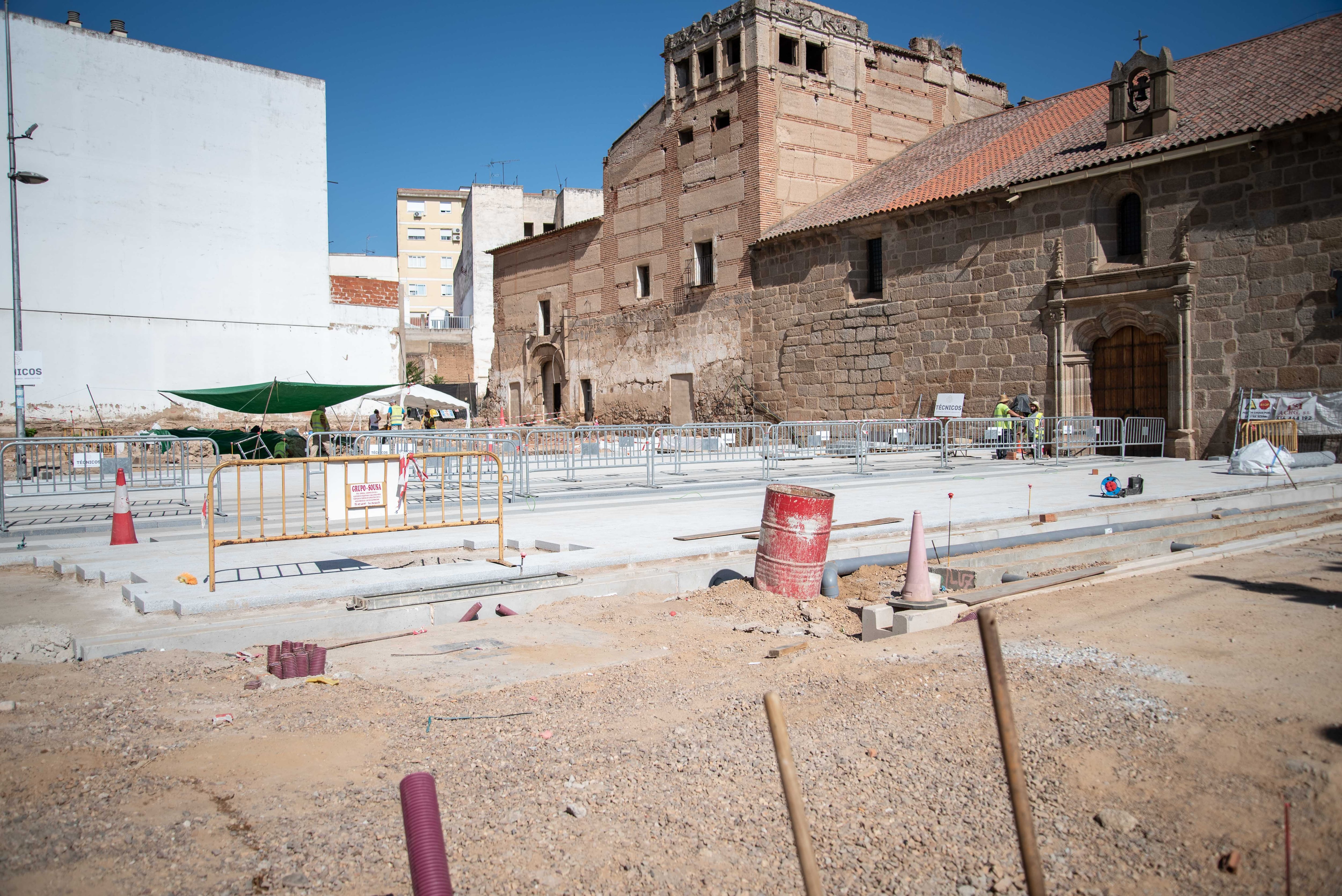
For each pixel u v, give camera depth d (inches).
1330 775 156.8
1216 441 898.1
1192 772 165.5
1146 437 936.9
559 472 844.6
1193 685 209.8
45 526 507.8
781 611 321.7
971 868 140.1
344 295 1628.9
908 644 269.0
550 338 1936.5
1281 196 848.9
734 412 1503.4
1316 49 956.6
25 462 741.9
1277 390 852.6
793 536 342.3
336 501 500.1
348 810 162.9
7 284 1315.2
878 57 1561.3
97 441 539.5
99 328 1378.0
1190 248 917.2
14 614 297.9
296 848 147.6
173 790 168.6
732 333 1501.0
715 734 200.1
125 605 309.4
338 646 279.9
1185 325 917.2
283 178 1525.6
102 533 481.1
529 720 211.5
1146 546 445.1
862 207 1294.3
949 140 1427.2
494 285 2128.4
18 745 183.6
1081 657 237.0
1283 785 156.6
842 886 136.9
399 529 372.8
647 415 1681.8
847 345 1304.1
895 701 214.4
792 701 221.3
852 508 532.4
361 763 185.5
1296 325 839.1
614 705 222.8
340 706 220.5
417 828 102.3
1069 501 561.9
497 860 145.4
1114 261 1001.5
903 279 1222.9
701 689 235.5
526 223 2824.8
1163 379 964.0
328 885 136.9
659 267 1648.6
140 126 1407.5
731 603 332.5
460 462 426.9
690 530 461.4
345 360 1576.0
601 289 1788.9
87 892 132.2
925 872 139.9
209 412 1455.5
